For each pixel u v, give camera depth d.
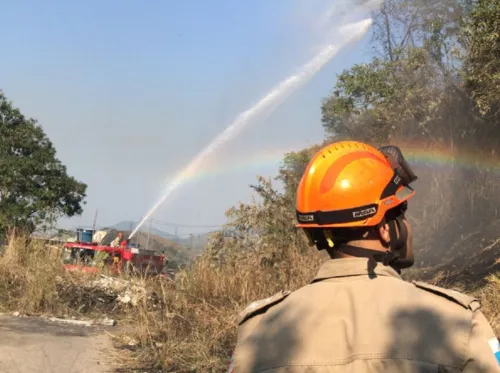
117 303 6.82
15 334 5.19
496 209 12.46
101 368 4.56
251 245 7.99
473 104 13.05
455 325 1.35
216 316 5.77
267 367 1.42
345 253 1.56
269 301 1.58
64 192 27.89
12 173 26.14
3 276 6.79
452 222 13.03
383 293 1.44
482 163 13.40
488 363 1.31
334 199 1.54
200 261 7.12
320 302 1.48
